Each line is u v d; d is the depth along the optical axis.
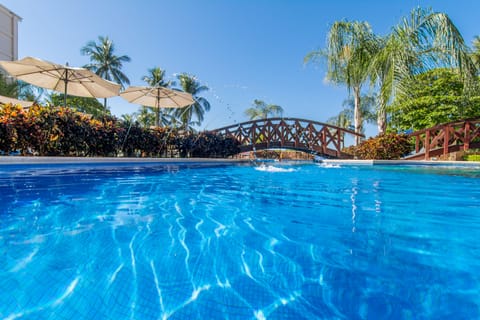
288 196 2.23
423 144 8.31
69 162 3.79
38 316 0.64
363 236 1.22
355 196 2.24
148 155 5.98
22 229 1.24
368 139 7.46
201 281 0.82
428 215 1.61
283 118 10.87
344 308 0.70
